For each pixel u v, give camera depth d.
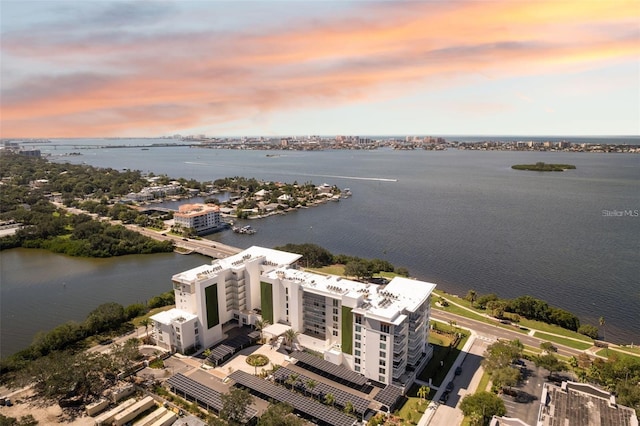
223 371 146.88
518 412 125.06
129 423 120.56
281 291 167.12
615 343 181.50
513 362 151.88
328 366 143.75
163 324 159.12
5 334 186.88
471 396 122.44
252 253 196.75
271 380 140.88
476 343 171.12
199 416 123.88
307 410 121.69
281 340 165.12
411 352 143.25
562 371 144.50
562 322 191.25
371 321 134.88
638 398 117.50
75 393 133.00
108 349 161.75
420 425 119.75
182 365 151.00
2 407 127.06
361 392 134.88
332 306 156.00
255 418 120.50
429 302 156.00
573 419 106.56
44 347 157.75
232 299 181.00
